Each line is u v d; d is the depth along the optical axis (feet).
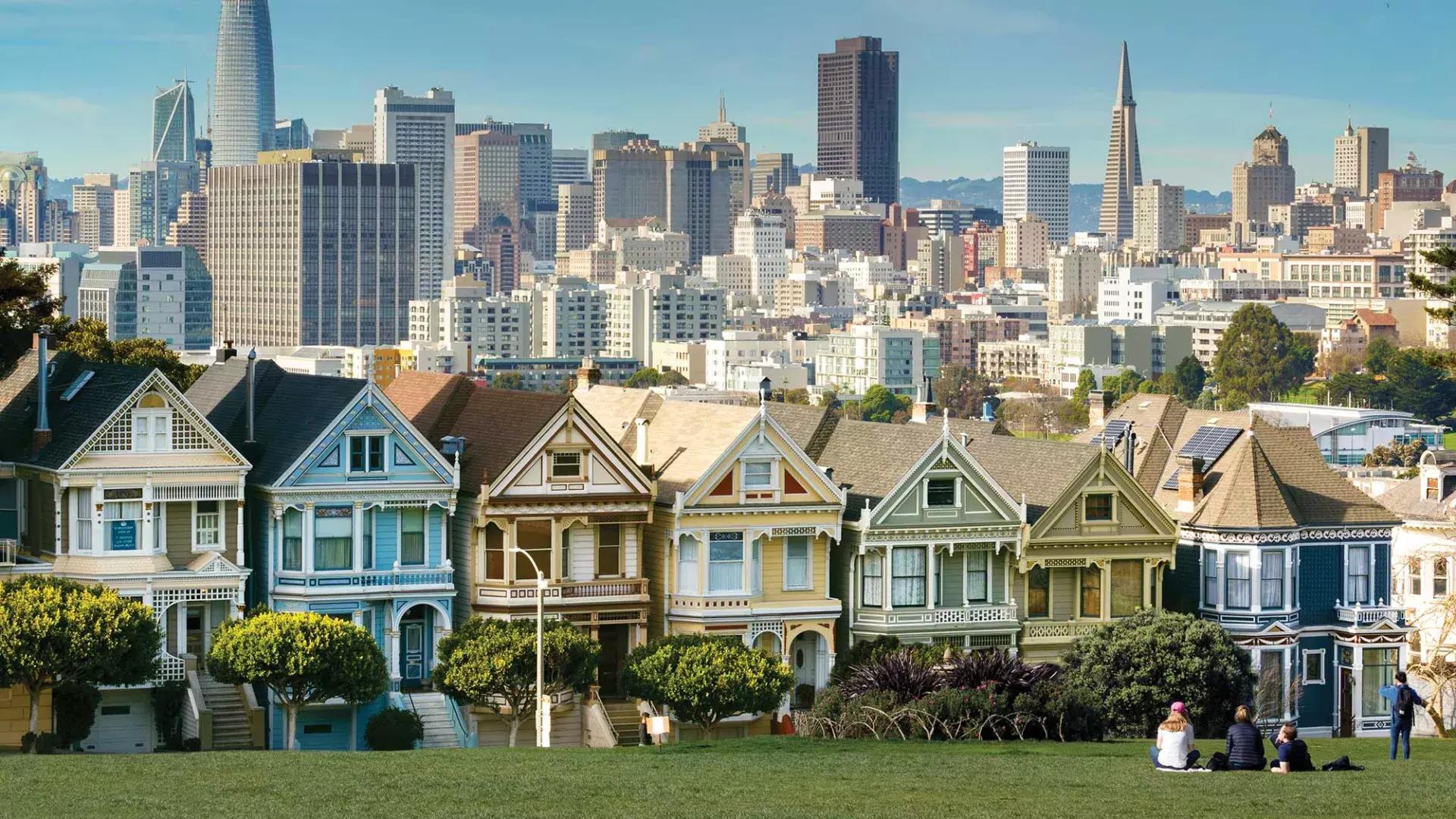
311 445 342.03
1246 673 366.22
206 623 341.41
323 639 324.60
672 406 390.42
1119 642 358.43
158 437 338.13
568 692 350.02
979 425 420.36
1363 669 391.24
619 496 355.97
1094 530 378.94
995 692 323.98
